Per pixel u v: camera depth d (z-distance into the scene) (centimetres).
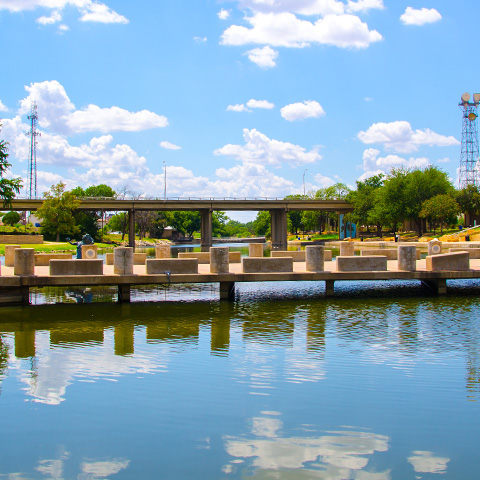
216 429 930
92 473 782
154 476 772
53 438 899
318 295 2462
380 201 10656
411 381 1173
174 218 18950
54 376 1223
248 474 777
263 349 1459
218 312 2042
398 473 779
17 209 9438
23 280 2141
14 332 1695
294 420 968
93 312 2053
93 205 9906
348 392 1106
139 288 2781
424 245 6956
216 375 1224
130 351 1445
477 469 791
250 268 2325
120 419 974
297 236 15088
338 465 802
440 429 930
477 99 11206
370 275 2336
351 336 1606
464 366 1285
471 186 10006
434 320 1842
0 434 915
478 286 2703
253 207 11050
